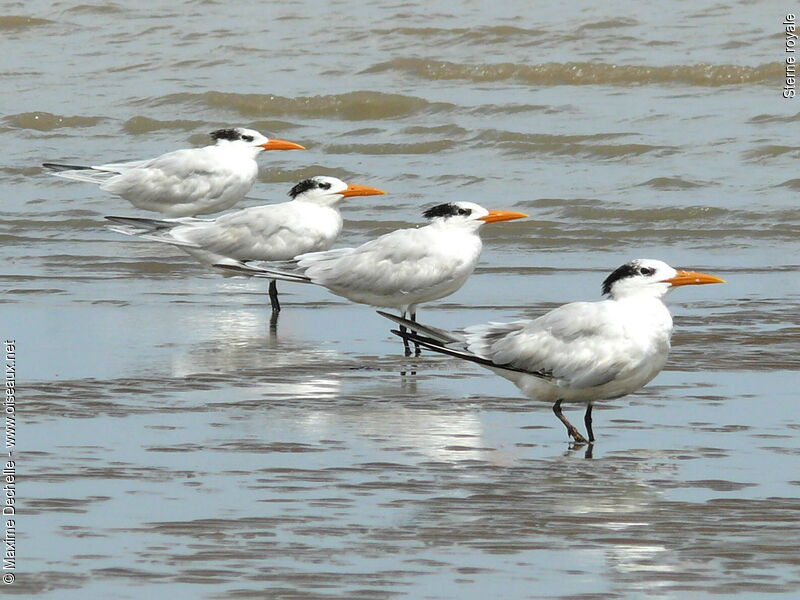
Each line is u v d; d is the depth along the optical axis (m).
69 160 28.11
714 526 9.94
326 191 17.89
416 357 15.20
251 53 36.72
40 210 24.36
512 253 21.11
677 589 8.81
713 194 24.14
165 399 13.38
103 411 12.92
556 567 9.17
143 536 9.70
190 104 32.12
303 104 31.59
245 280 19.45
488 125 29.52
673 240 21.73
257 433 12.24
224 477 10.98
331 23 38.34
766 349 15.27
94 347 15.58
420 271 15.48
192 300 18.22
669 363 14.76
